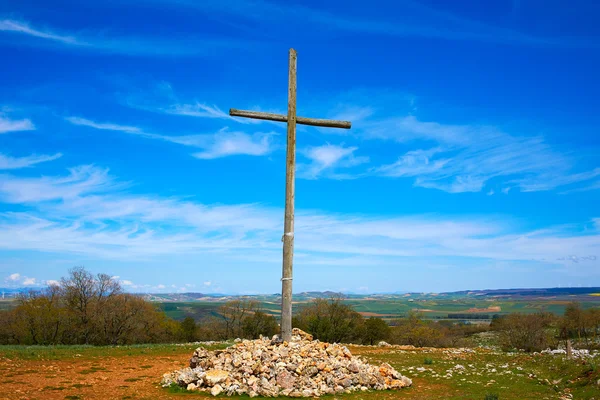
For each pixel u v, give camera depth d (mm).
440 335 78562
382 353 31484
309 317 61375
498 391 16938
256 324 67125
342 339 62438
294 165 18172
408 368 22375
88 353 24688
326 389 14891
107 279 63156
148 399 13617
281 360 15945
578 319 73188
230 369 15695
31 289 61000
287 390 14445
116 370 19422
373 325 71125
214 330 70812
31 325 59688
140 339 68562
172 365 21422
